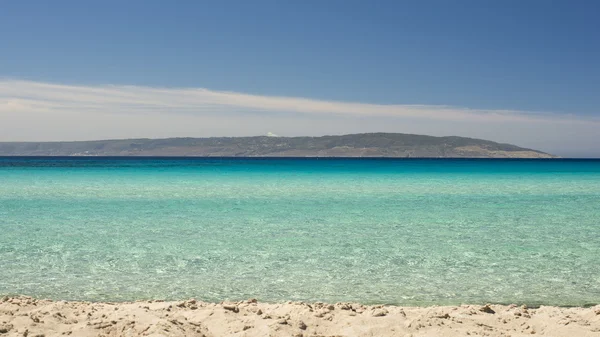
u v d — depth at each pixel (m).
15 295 8.28
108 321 6.04
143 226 16.14
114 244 13.04
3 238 13.82
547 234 14.92
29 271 10.09
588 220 17.88
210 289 8.88
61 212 19.58
